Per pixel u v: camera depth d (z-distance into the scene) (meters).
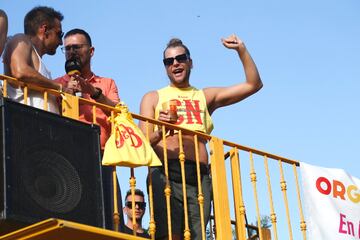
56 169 5.75
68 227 5.27
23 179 5.52
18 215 5.38
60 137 5.89
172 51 7.66
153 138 7.06
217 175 7.32
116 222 6.21
